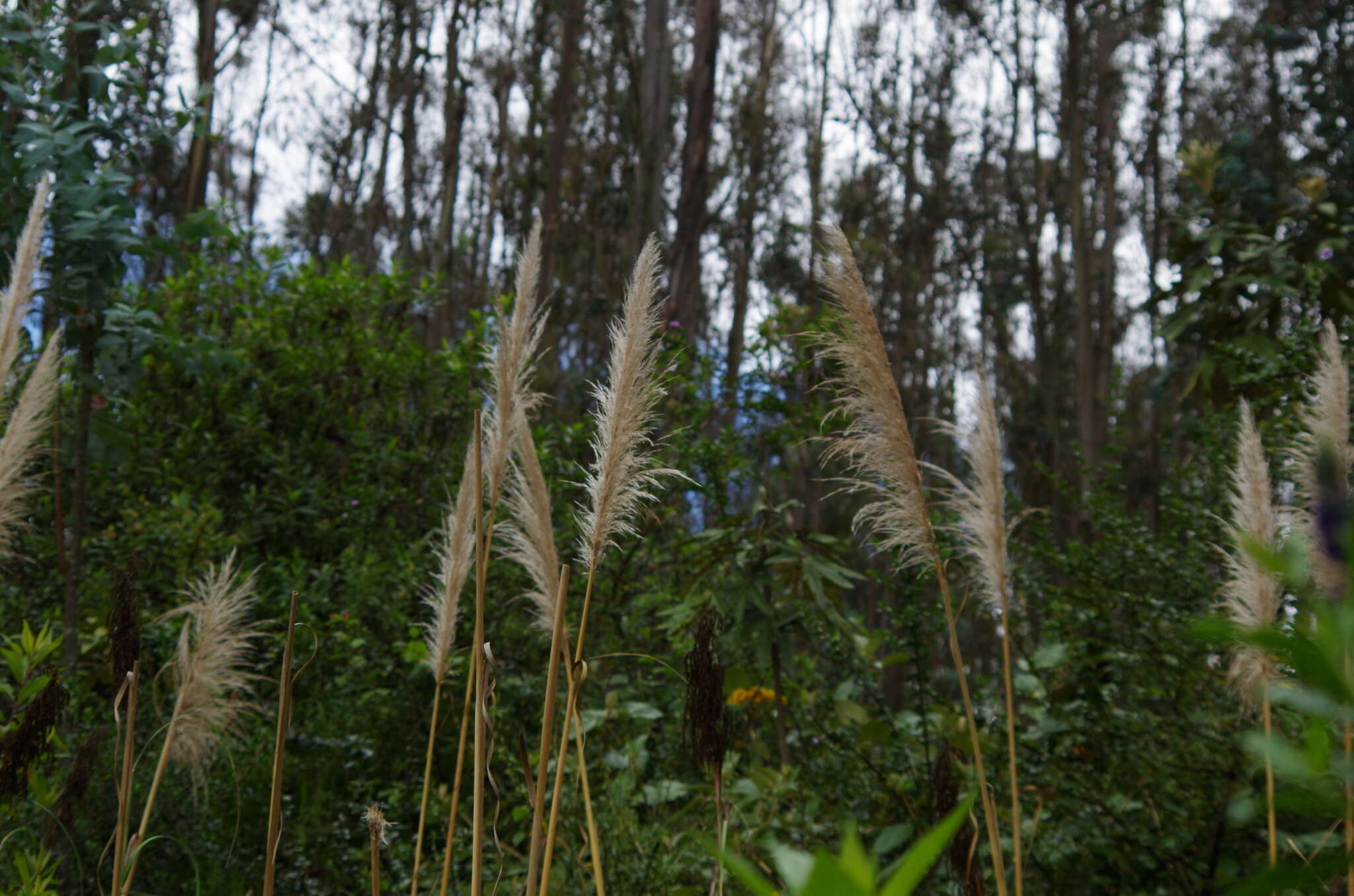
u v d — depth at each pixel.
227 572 2.42
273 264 7.80
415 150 21.61
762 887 0.63
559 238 23.17
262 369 7.42
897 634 4.00
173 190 14.70
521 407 2.24
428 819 3.99
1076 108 18.53
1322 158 9.46
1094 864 3.40
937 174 24.75
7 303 2.52
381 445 7.19
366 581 5.50
